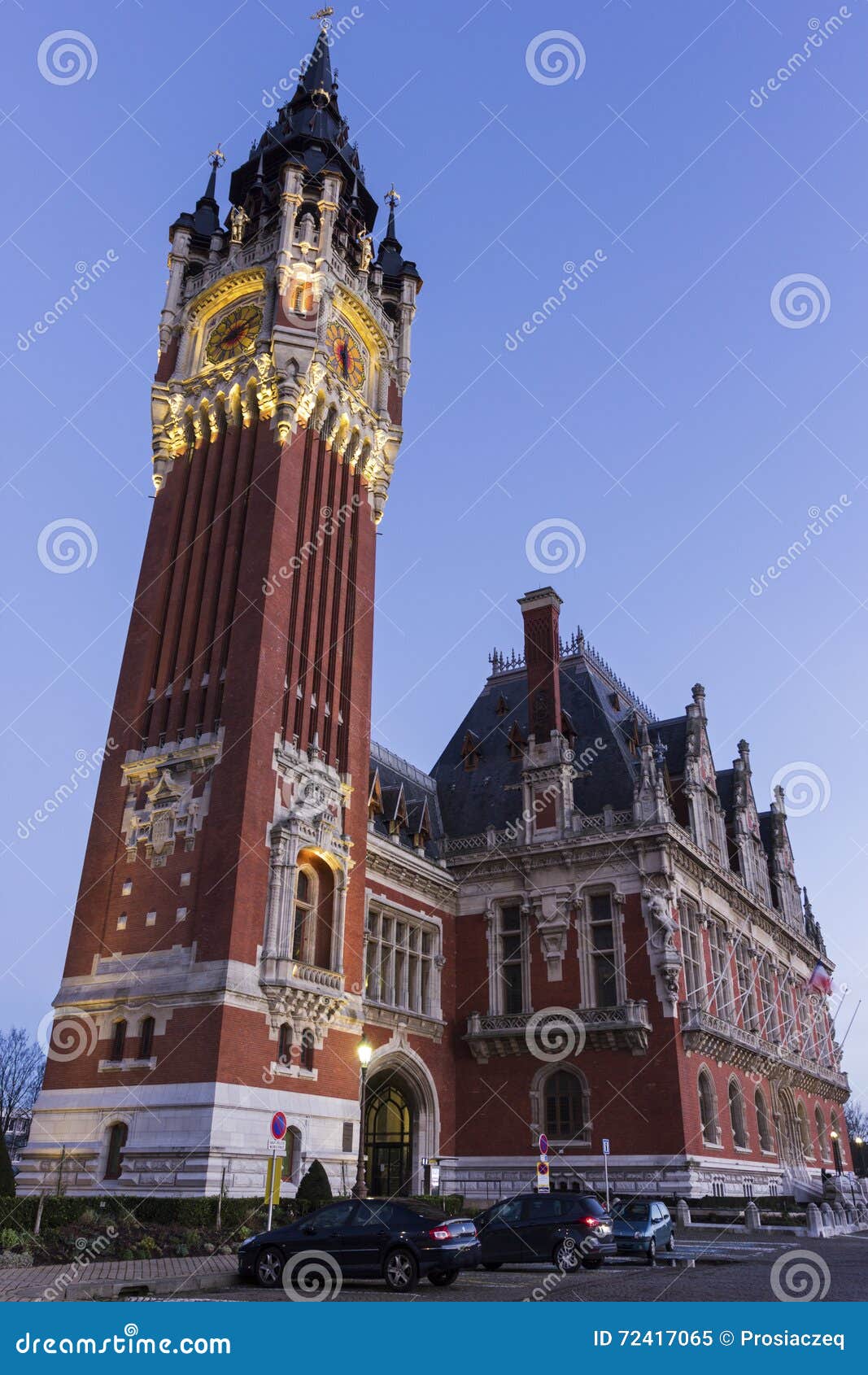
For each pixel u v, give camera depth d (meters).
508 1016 50.00
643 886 49.00
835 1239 38.12
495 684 63.69
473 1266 21.08
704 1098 48.91
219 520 46.69
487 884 53.66
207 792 40.31
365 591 50.22
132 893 40.25
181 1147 34.16
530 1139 48.00
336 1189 38.88
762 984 62.72
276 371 47.03
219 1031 35.22
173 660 45.25
